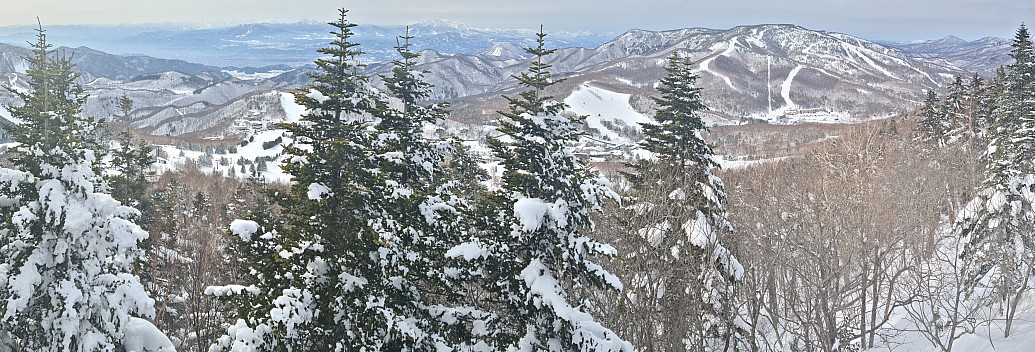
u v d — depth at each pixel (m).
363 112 16.61
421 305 16.61
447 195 17.94
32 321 16.62
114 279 17.11
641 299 23.47
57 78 24.55
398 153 16.09
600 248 16.17
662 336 23.77
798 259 28.30
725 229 24.38
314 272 15.12
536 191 16.36
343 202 15.39
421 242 15.84
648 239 23.44
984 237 32.75
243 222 15.08
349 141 15.23
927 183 40.19
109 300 16.89
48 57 18.41
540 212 15.48
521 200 15.72
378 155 15.80
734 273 23.64
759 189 32.34
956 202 46.16
